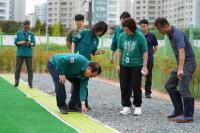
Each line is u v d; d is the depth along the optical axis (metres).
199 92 12.61
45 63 21.91
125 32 9.26
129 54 9.32
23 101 10.95
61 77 8.95
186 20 67.50
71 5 81.69
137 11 81.81
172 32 8.66
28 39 14.16
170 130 7.94
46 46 27.38
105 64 18.94
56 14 86.75
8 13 93.25
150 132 7.71
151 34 12.27
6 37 29.05
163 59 15.09
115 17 65.62
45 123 8.09
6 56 21.44
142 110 10.26
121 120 8.88
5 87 14.26
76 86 9.59
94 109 10.27
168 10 76.12
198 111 10.33
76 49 9.73
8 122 8.07
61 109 9.38
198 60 12.84
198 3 64.19
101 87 15.47
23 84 15.54
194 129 8.09
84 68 8.62
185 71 8.66
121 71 9.49
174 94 9.09
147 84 12.66
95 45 9.83
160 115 9.59
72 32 10.60
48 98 11.95
